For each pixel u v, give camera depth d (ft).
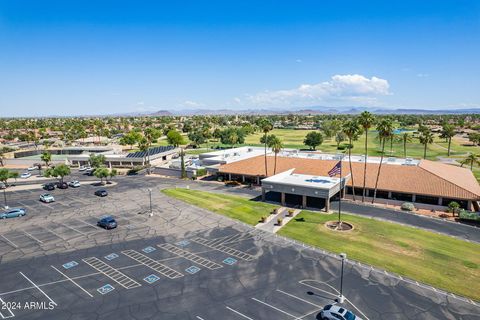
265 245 148.15
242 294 108.58
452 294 108.78
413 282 116.06
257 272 123.44
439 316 97.09
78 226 174.60
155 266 128.77
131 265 129.70
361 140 637.71
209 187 268.21
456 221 179.83
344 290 110.73
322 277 119.44
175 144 548.31
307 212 196.24
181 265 129.49
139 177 319.68
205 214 193.36
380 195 222.69
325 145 561.02
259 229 168.25
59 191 260.62
